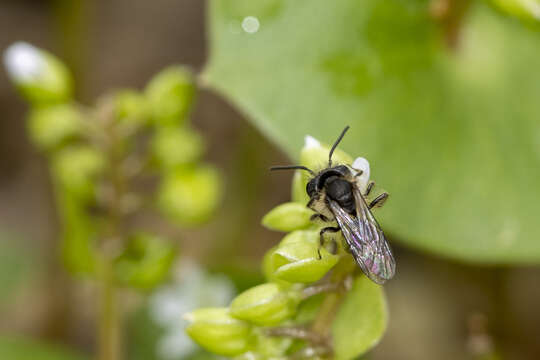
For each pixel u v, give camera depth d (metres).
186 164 0.15
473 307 0.18
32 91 0.15
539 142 0.14
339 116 0.14
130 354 0.16
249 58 0.14
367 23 0.14
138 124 0.15
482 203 0.14
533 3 0.14
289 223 0.12
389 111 0.14
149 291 0.16
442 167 0.14
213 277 0.16
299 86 0.14
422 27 0.14
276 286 0.12
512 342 0.17
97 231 0.15
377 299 0.12
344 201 0.12
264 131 0.14
